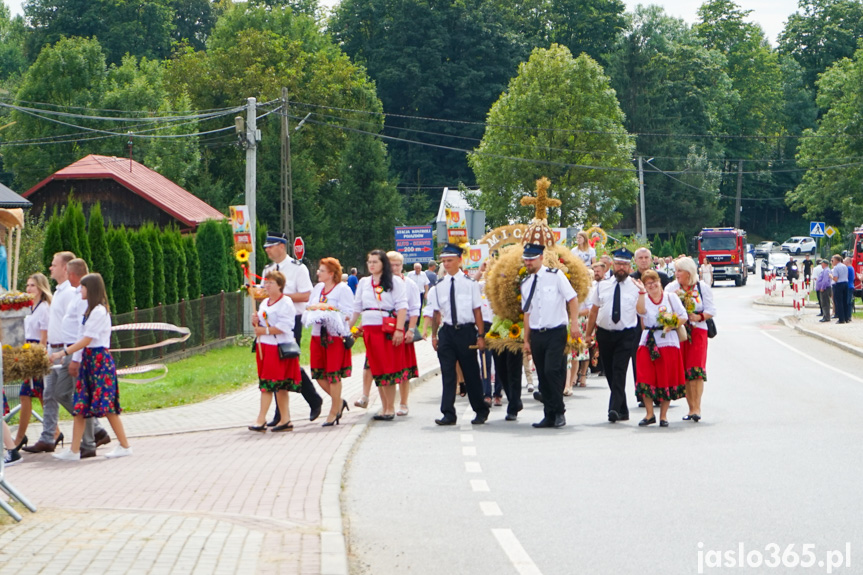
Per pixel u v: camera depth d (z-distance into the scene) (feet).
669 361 41.52
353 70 232.12
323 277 44.62
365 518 26.40
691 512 26.18
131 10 258.37
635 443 37.37
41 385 39.93
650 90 299.17
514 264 44.39
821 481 29.86
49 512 26.71
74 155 203.51
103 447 40.96
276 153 199.82
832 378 61.26
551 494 28.76
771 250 307.78
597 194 225.97
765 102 334.03
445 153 267.39
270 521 25.21
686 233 307.37
